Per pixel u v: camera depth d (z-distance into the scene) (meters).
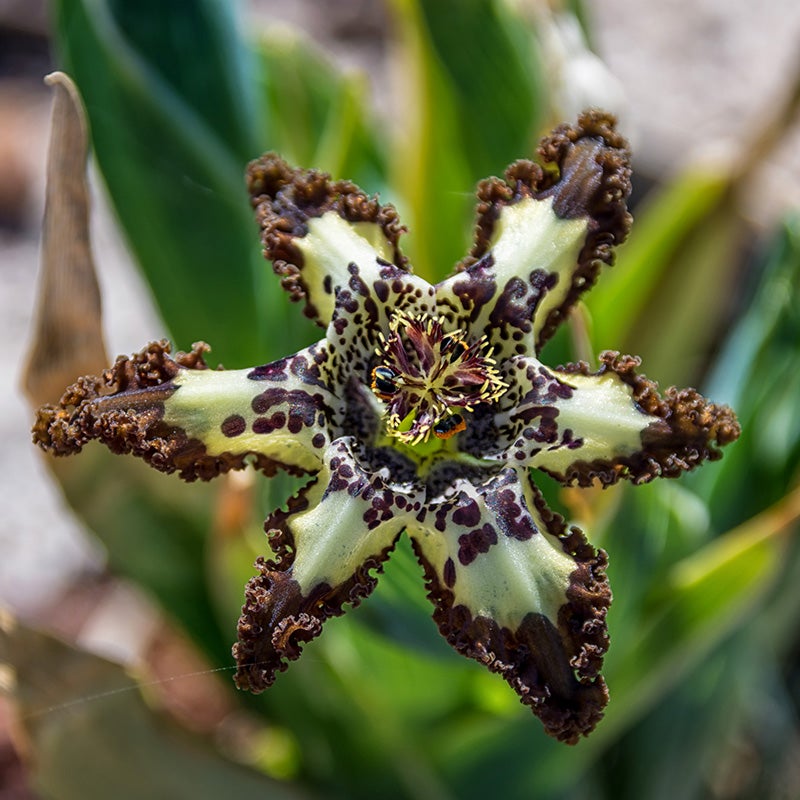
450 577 0.13
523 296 0.14
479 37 0.18
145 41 0.17
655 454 0.13
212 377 0.13
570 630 0.13
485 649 0.13
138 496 0.17
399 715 0.17
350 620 0.15
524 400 0.13
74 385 0.13
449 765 0.17
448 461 0.13
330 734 0.18
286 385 0.13
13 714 0.17
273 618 0.13
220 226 0.18
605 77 0.18
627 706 0.17
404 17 0.18
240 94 0.18
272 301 0.18
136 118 0.17
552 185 0.14
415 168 0.18
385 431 0.14
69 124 0.15
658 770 0.20
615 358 0.13
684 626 0.16
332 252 0.14
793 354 0.19
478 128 0.18
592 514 0.15
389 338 0.14
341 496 0.13
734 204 0.20
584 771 0.19
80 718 0.17
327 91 0.21
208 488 0.17
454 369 0.13
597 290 0.20
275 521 0.13
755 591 0.16
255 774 0.18
